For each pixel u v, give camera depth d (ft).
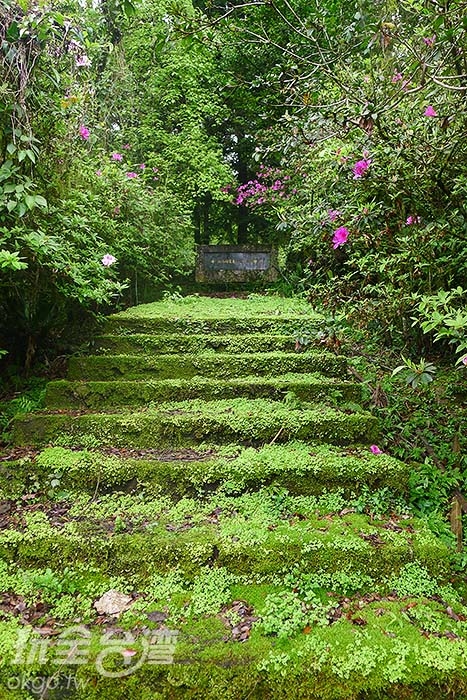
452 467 9.37
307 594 6.39
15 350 13.00
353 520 7.69
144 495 8.29
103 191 16.06
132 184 18.01
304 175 16.67
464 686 5.21
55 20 9.53
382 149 8.51
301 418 9.62
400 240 9.11
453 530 7.85
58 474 8.41
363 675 5.23
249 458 8.64
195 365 12.07
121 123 25.90
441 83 7.27
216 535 7.13
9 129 9.34
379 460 8.63
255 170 29.73
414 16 8.44
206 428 9.61
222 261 25.75
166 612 6.15
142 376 12.00
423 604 6.31
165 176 26.16
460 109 8.16
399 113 8.86
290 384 11.01
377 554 6.88
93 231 13.99
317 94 12.00
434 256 9.55
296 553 6.84
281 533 7.16
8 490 8.23
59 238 10.62
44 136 10.55
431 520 7.94
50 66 10.16
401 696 5.18
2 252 8.11
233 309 17.37
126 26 25.63
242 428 9.57
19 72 9.09
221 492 8.24
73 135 11.62
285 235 26.37
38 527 7.32
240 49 25.90
